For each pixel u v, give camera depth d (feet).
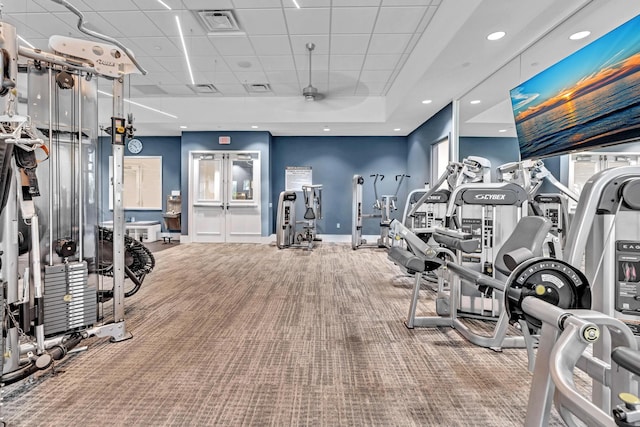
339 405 6.07
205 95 23.84
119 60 8.55
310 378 6.97
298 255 22.02
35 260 6.75
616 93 8.09
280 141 28.91
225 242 27.43
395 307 11.58
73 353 7.92
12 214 6.36
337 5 12.51
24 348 7.00
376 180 27.99
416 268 9.31
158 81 20.92
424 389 6.59
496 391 6.54
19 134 5.91
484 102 16.02
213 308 11.34
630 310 4.29
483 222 10.64
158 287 14.01
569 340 3.20
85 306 8.04
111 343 8.57
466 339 8.93
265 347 8.38
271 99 24.18
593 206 4.38
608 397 4.33
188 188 27.30
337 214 29.09
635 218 4.37
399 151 28.78
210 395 6.35
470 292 10.84
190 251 23.38
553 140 10.34
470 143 17.16
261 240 27.25
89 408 5.95
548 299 4.18
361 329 9.59
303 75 19.72
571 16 9.90
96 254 8.92
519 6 9.61
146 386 6.64
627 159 9.53
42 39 15.25
